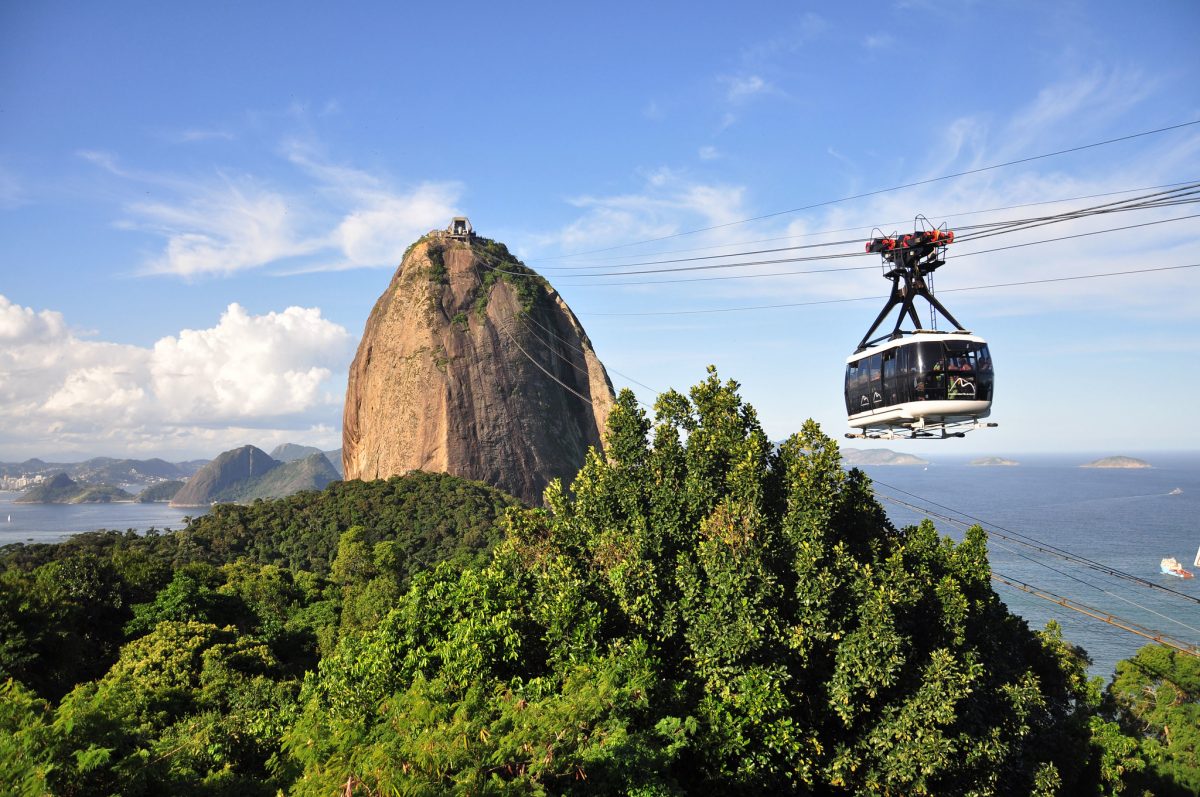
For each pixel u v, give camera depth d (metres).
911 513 177.75
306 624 49.69
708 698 16.83
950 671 18.59
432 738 11.73
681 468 21.64
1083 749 30.70
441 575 21.06
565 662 16.78
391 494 83.38
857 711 18.42
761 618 17.34
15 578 36.47
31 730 11.99
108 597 43.47
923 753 17.84
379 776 10.51
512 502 86.12
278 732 19.50
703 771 15.98
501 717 13.31
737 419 22.31
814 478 20.02
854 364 27.16
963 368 23.39
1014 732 22.30
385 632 18.53
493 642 16.80
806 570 18.27
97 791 12.03
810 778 17.44
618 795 12.77
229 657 35.38
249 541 74.62
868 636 17.73
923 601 21.22
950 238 23.69
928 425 25.33
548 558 21.00
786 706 16.70
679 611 18.31
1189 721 37.69
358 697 16.64
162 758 13.43
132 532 75.75
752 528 18.61
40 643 33.50
